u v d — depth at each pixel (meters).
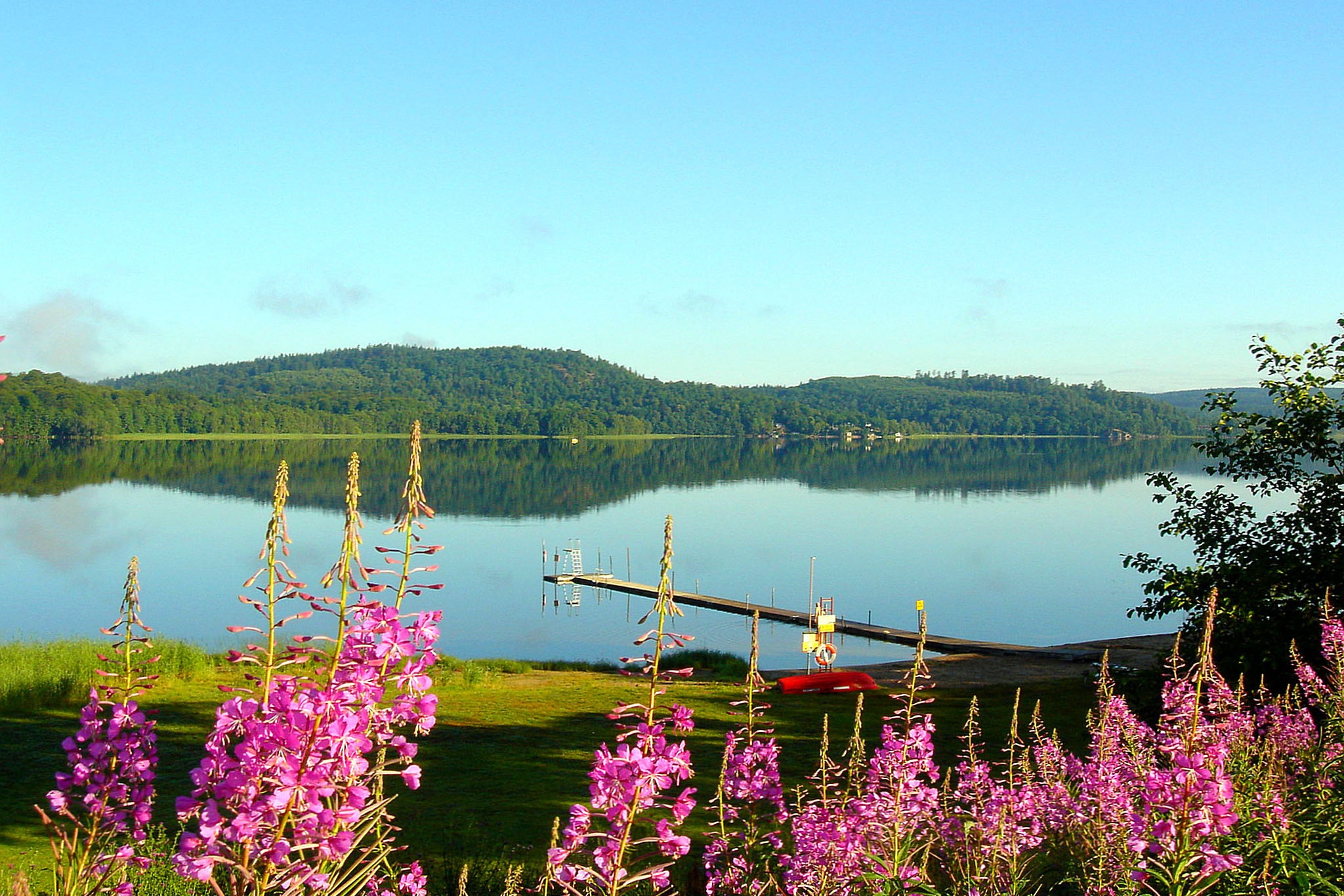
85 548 62.41
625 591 53.38
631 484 124.38
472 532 77.00
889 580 57.00
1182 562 61.06
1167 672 11.93
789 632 42.62
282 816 3.00
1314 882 4.60
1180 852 3.96
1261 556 13.02
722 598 51.66
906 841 4.97
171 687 20.53
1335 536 13.18
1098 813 5.00
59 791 3.89
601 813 3.79
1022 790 5.45
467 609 48.19
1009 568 61.34
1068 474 146.75
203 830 2.95
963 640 38.56
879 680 25.41
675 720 3.82
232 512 83.31
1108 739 5.30
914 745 4.93
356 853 4.40
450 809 13.28
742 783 5.23
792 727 18.05
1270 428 14.04
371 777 3.36
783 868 5.29
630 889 4.81
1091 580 57.09
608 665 29.16
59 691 19.45
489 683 23.95
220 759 3.04
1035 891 5.18
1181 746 4.07
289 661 3.09
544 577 56.81
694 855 9.55
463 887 7.88
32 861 9.59
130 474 122.69
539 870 9.02
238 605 44.28
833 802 5.07
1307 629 12.11
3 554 59.53
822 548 69.94
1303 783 5.75
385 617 3.21
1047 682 24.28
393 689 3.43
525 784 14.79
